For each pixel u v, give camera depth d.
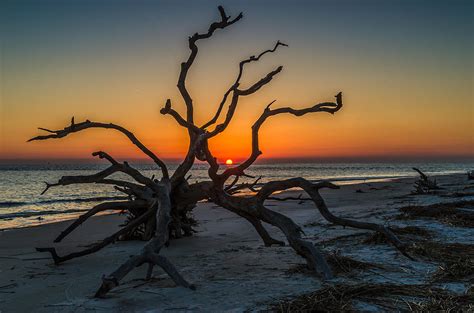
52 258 7.45
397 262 6.16
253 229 10.59
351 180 43.22
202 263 6.64
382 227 6.22
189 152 8.35
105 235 10.39
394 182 35.28
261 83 7.74
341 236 8.42
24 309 4.59
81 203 21.78
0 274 6.23
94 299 4.82
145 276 5.95
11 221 14.60
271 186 6.63
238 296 4.75
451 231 8.66
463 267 5.51
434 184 22.61
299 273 5.72
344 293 4.59
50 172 87.94
